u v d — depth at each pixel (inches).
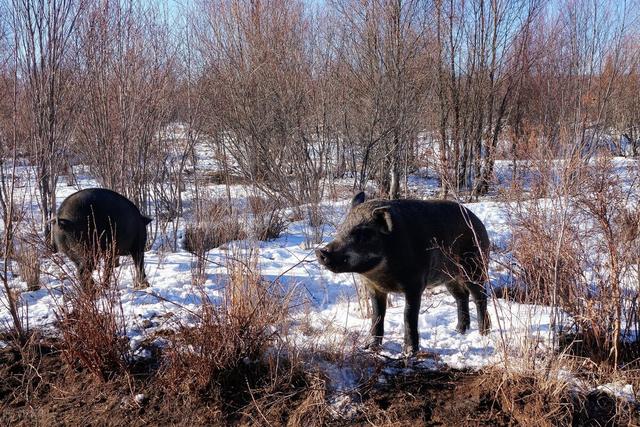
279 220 419.5
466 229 204.8
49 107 342.3
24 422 171.5
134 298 242.5
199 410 170.2
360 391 173.6
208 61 510.9
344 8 553.6
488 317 207.5
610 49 577.9
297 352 181.9
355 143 556.1
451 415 163.6
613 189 200.4
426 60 580.7
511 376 167.8
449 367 184.9
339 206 456.1
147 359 190.1
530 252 196.5
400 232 180.5
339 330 203.2
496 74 645.3
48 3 331.3
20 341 201.5
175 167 474.0
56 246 254.2
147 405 173.3
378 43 538.3
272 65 508.4
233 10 522.9
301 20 569.9
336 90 553.3
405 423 161.8
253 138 490.9
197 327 186.1
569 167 183.9
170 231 421.1
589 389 169.8
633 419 159.3
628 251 186.1
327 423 163.5
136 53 400.2
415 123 557.9
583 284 191.0
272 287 217.9
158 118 419.2
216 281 268.7
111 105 389.7
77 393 180.4
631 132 800.3
